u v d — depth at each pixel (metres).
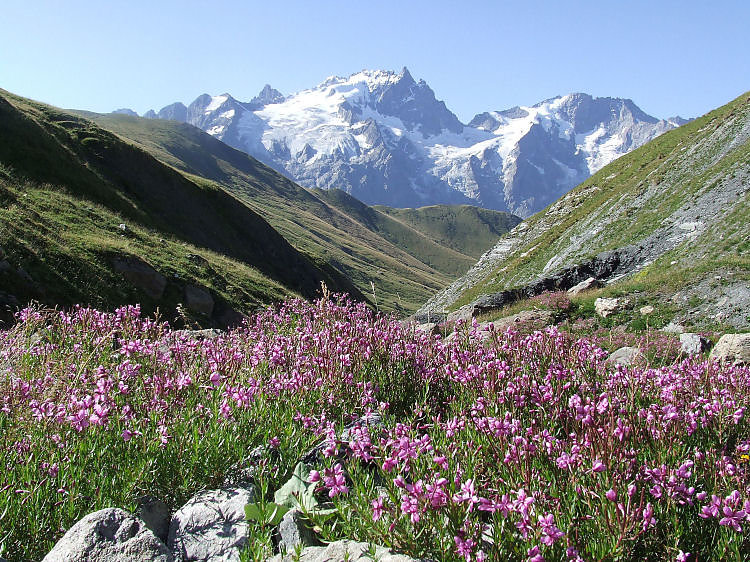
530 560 2.84
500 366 5.26
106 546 3.46
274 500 4.19
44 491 3.96
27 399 5.21
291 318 9.13
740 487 3.49
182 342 6.86
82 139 59.12
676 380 5.08
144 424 4.83
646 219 54.66
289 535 3.72
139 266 32.44
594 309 26.27
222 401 5.13
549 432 4.23
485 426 4.12
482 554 2.96
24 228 29.17
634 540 3.07
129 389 5.54
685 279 25.80
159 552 3.49
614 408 4.31
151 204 57.97
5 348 7.91
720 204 43.34
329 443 4.06
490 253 90.25
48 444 4.49
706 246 36.69
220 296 36.09
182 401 5.32
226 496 4.30
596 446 3.62
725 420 4.59
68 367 6.12
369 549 3.22
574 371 5.41
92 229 37.50
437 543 3.26
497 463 3.82
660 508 3.33
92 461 4.38
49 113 63.88
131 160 61.44
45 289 25.61
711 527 3.36
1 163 42.59
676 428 4.13
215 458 4.53
